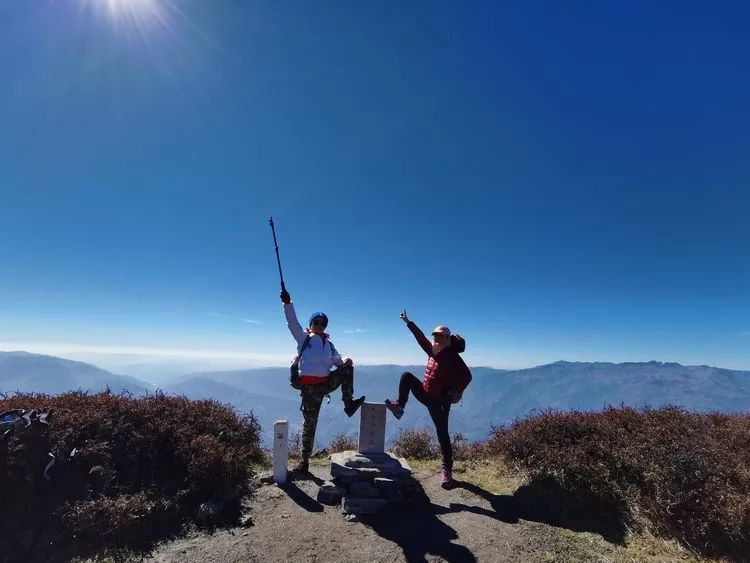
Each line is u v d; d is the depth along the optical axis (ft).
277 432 19.98
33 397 21.66
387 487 17.93
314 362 20.03
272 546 14.49
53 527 14.74
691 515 15.15
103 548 14.23
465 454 25.99
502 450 22.89
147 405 21.94
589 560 13.80
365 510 17.08
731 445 19.11
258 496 18.28
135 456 18.31
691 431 19.56
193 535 15.30
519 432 22.57
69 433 18.35
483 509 17.66
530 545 14.69
